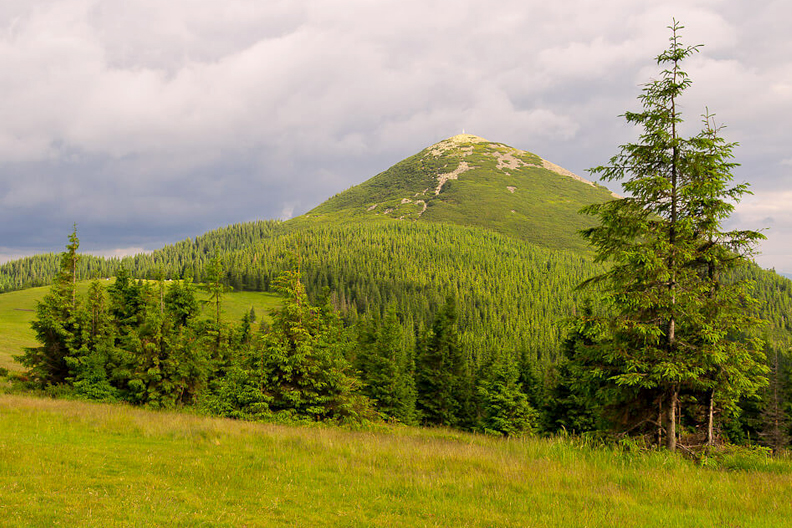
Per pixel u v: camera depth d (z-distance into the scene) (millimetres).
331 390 23703
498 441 15250
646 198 13344
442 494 8227
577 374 15109
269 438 13633
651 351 12781
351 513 7148
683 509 7531
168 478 8648
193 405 27641
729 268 13180
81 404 20484
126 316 37469
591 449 12141
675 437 12930
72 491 7387
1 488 7156
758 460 11180
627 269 13523
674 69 13531
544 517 7035
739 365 12148
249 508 7180
